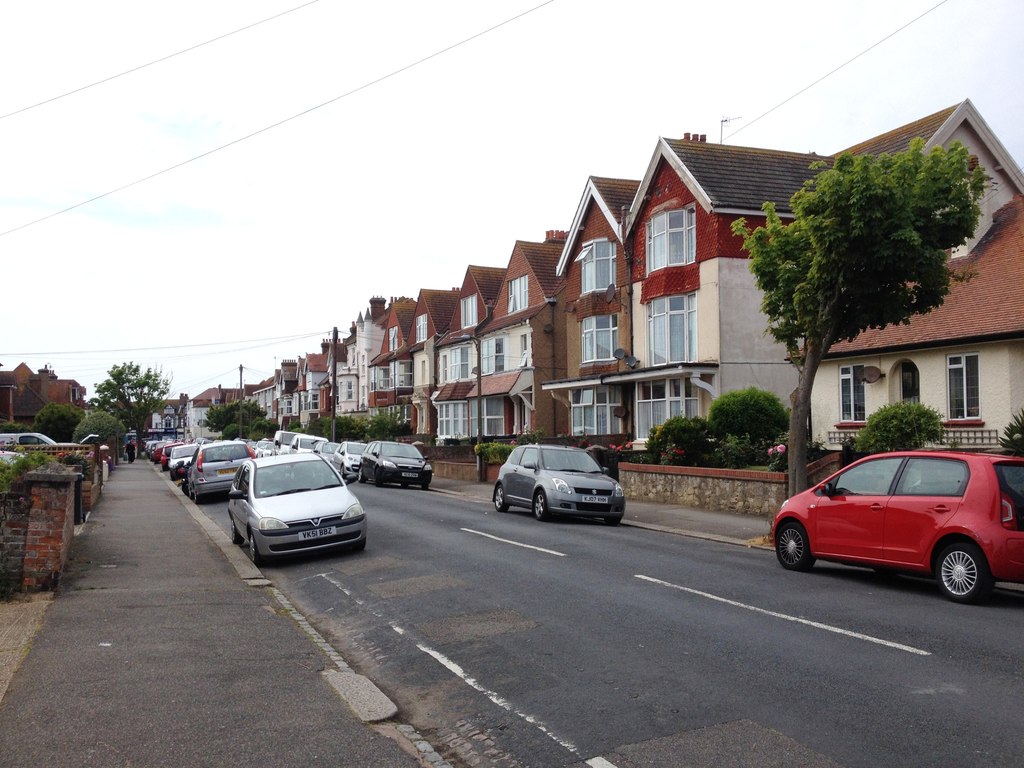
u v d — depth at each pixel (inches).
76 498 671.1
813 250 531.8
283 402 3941.9
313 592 437.4
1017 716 224.1
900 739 210.4
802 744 208.8
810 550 443.8
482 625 340.5
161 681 261.4
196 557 520.4
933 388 801.6
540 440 1211.9
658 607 361.4
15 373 3011.8
